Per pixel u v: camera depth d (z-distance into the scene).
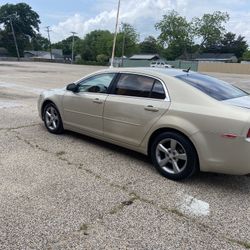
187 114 3.97
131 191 3.85
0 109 8.46
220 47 101.19
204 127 3.81
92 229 3.04
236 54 101.81
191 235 3.03
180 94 4.15
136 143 4.60
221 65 55.47
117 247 2.81
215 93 4.18
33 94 11.96
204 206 3.57
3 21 102.00
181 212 3.42
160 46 81.19
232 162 3.69
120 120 4.74
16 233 2.94
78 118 5.51
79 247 2.78
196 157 3.96
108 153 5.16
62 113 5.83
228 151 3.68
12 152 5.02
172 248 2.83
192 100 4.04
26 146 5.34
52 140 5.73
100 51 99.69
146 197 3.72
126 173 4.39
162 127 4.19
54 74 25.84
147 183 4.09
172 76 4.38
